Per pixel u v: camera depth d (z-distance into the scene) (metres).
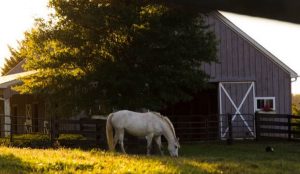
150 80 15.81
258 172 9.19
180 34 16.05
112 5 15.38
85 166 8.34
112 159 9.40
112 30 15.87
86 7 15.70
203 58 16.62
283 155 15.20
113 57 16.12
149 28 15.35
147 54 15.77
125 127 14.32
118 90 16.34
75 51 16.20
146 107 16.25
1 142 17.33
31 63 16.47
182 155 15.05
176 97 16.34
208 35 16.84
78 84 16.11
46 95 16.84
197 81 16.59
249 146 18.55
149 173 7.98
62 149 12.56
